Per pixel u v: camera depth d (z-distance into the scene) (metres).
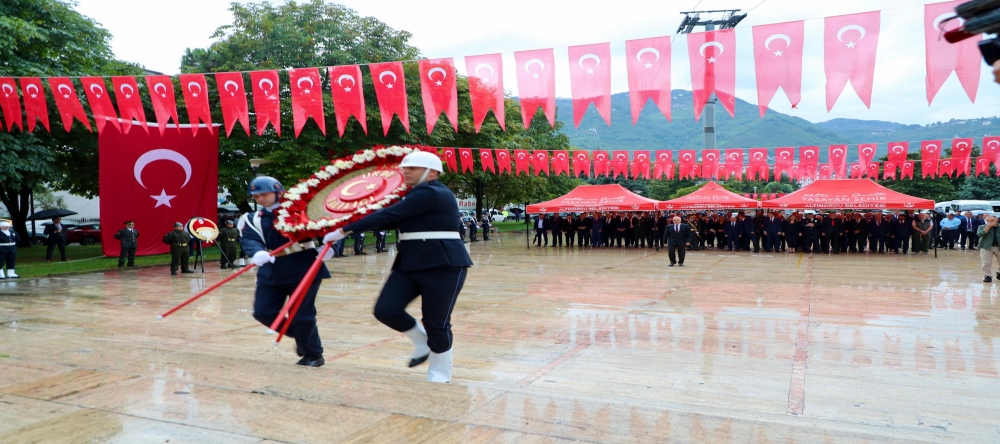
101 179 19.14
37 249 28.50
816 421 4.84
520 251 26.53
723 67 6.47
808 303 11.24
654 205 27.05
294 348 7.37
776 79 6.27
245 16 25.64
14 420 3.44
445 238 4.36
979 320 9.48
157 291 12.91
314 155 23.50
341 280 15.05
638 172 22.75
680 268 18.38
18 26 17.27
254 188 5.04
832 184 25.33
